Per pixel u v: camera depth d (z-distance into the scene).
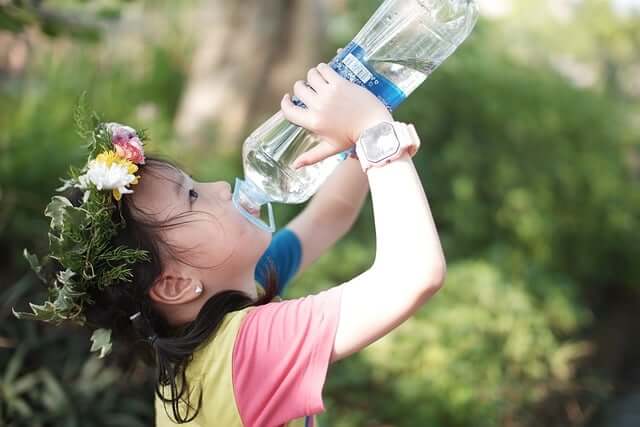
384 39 1.35
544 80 6.23
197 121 5.04
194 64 5.36
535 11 8.70
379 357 3.69
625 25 9.36
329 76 1.26
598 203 5.53
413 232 1.18
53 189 3.54
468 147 5.23
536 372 4.21
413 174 1.21
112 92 4.89
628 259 5.74
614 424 4.41
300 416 1.26
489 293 4.30
